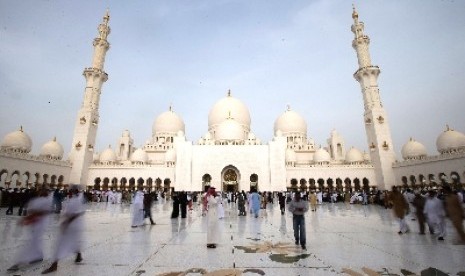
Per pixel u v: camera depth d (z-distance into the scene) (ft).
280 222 60.70
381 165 208.44
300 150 273.95
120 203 147.54
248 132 278.26
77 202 26.45
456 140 195.21
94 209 101.40
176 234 42.63
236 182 222.48
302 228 32.96
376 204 139.64
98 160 258.37
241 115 277.23
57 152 225.56
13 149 199.82
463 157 159.12
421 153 221.66
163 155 269.85
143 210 53.57
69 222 25.31
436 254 29.63
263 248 32.58
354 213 87.04
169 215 76.38
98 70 227.40
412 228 51.06
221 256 28.66
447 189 39.06
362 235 42.37
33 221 26.37
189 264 25.57
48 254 29.66
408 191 83.71
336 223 58.75
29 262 25.54
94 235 41.55
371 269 24.07
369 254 29.58
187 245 34.19
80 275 22.31
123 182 226.17
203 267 24.63
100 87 233.35
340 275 22.40
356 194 152.97
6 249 31.30
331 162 257.34
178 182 212.84
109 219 65.51
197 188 214.48
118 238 38.99
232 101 284.61
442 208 40.29
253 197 75.05
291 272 23.20
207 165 219.61
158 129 288.51
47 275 22.22
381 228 50.67
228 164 219.82
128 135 281.13
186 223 57.16
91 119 219.20
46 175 185.06
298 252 30.55
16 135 203.72
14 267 24.08
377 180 214.07
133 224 51.01
